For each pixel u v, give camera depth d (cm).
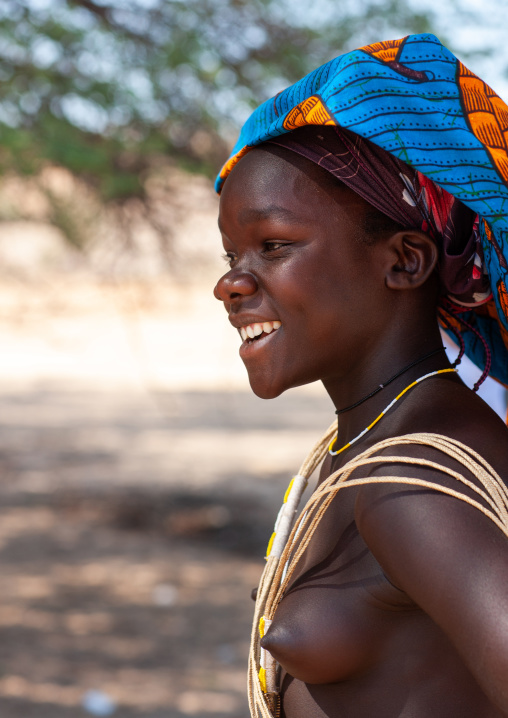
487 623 85
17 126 518
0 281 720
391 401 113
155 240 639
